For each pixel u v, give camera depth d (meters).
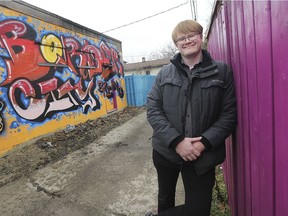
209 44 4.21
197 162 1.65
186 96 1.65
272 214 1.03
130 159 4.72
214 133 1.58
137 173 4.05
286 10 0.73
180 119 1.68
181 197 3.13
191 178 1.73
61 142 5.85
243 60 1.37
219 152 1.66
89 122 8.06
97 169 4.31
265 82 1.00
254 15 1.06
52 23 6.68
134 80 12.63
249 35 1.18
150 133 6.76
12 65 5.32
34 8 6.03
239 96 1.55
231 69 1.71
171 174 1.92
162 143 1.78
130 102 12.97
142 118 9.43
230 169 2.26
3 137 5.00
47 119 6.30
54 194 3.48
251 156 1.34
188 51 1.63
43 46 6.30
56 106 6.67
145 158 4.73
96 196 3.37
